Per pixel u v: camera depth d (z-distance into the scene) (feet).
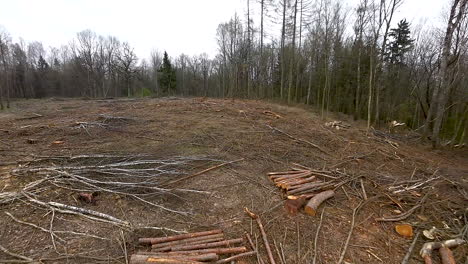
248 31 68.54
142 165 14.17
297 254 8.17
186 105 37.01
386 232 9.68
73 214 9.50
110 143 18.10
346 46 58.18
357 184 13.60
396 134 32.40
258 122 26.84
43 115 31.32
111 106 39.19
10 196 10.12
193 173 13.57
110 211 9.90
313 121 31.63
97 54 110.01
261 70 74.28
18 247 7.72
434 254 8.52
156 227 9.01
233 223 9.61
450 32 24.40
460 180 15.44
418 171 16.83
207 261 7.50
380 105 54.08
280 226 9.56
